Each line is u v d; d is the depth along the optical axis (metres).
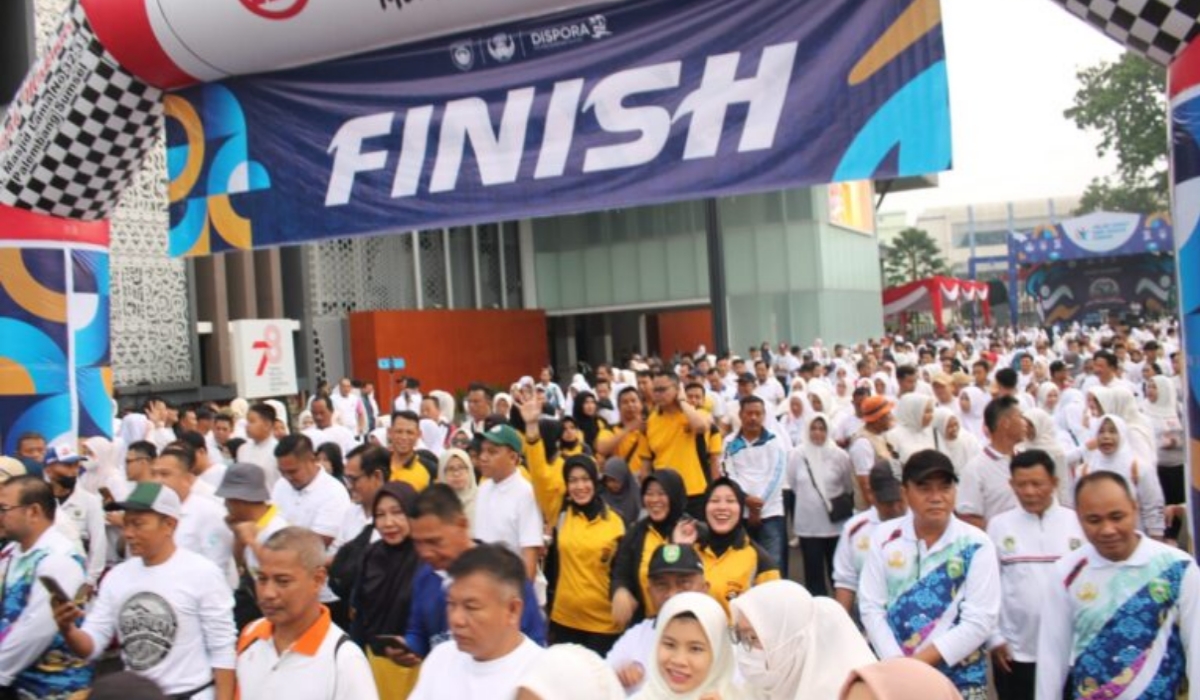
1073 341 23.81
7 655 4.98
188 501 6.17
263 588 3.88
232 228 8.14
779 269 32.38
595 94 7.17
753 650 3.62
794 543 11.86
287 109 7.98
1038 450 5.46
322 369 28.38
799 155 6.70
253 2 7.45
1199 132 5.36
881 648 4.75
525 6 7.17
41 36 18.45
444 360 30.30
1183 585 4.10
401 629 4.97
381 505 5.07
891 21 6.53
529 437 7.88
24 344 8.48
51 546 5.18
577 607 6.32
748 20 6.84
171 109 8.26
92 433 8.91
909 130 6.46
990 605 4.64
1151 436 8.45
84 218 8.78
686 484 8.88
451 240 33.62
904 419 8.23
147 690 2.40
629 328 42.09
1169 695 4.10
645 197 7.04
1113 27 5.61
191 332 23.55
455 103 7.53
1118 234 53.28
